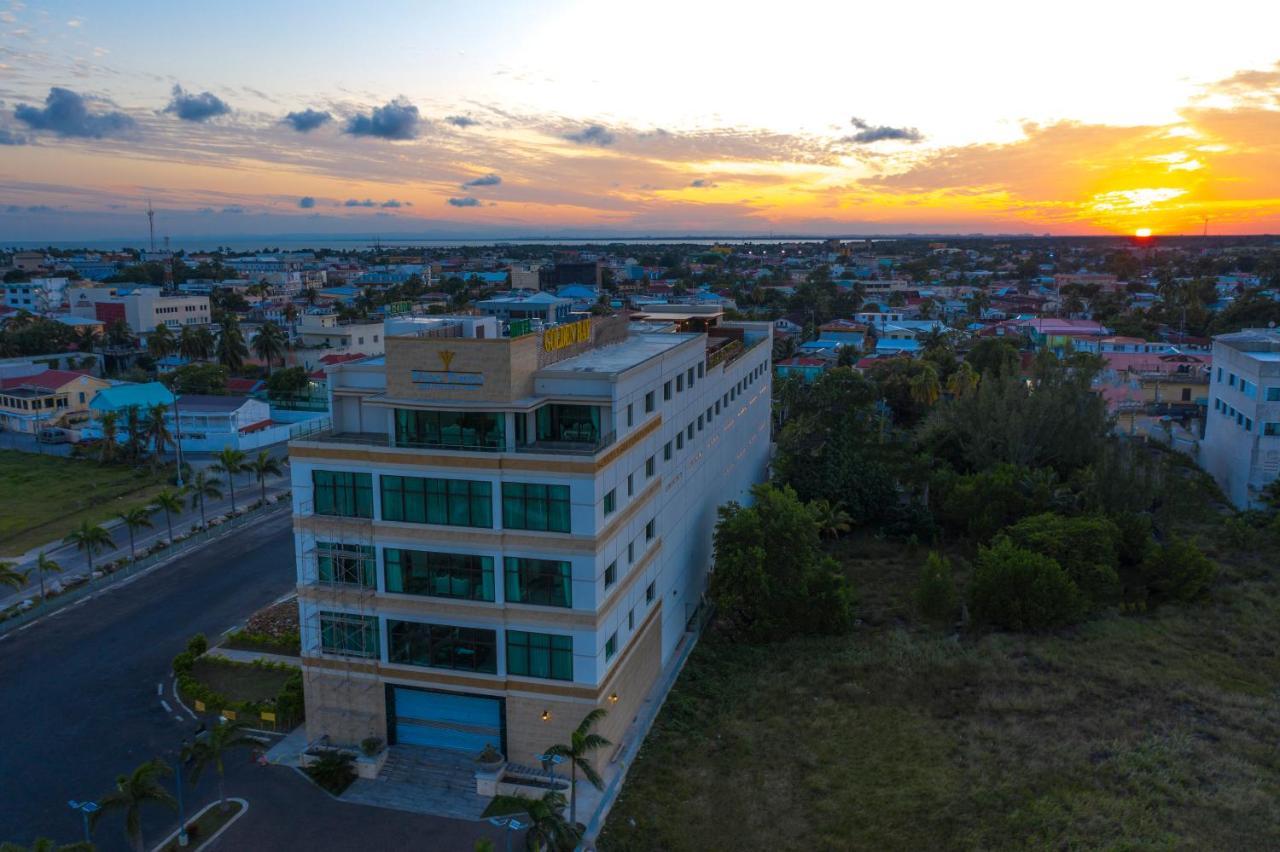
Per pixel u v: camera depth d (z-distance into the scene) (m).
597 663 40.19
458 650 41.84
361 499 42.03
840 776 42.16
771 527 58.81
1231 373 88.19
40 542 76.31
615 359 48.25
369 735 43.69
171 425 110.25
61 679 51.97
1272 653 54.28
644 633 47.97
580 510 39.22
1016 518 74.56
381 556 41.88
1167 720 46.41
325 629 43.41
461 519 40.69
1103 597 62.50
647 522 48.00
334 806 39.69
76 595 63.69
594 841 37.34
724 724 47.19
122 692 50.41
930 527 76.62
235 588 66.00
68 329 166.62
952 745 44.56
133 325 188.25
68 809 39.56
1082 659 53.50
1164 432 103.25
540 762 41.69
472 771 41.75
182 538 75.25
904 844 37.19
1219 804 38.84
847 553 74.56
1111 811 38.47
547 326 50.56
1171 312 185.25
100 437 110.38
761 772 42.69
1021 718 46.94
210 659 54.06
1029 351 142.38
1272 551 71.50
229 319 171.25
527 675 41.19
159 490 92.25
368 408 44.66
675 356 52.81
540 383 42.56
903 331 178.88
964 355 147.38
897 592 66.06
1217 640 56.47
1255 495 81.56
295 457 42.25
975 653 54.47
